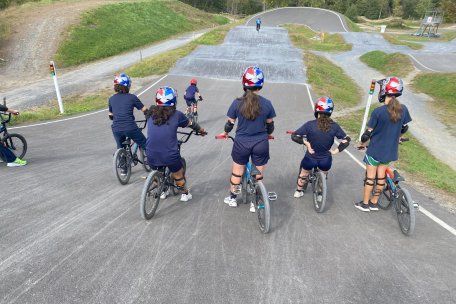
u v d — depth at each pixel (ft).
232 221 16.48
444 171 33.14
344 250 14.40
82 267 12.43
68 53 99.76
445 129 54.60
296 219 17.07
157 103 15.12
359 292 11.81
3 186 19.84
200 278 12.12
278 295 11.46
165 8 178.91
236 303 10.99
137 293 11.23
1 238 14.17
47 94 65.67
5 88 71.26
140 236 14.75
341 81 83.15
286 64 88.33
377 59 109.09
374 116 15.84
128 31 132.67
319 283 12.17
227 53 101.24
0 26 106.22
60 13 124.88
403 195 15.75
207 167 25.30
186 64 83.05
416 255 14.29
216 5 309.83
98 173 22.97
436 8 285.43
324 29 181.68
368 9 345.72
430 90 78.43
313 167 17.76
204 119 45.60
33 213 16.55
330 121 16.29
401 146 40.42
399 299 11.56
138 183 21.21
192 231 15.37
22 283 11.46
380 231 16.21
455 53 124.36
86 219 16.12
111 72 86.17
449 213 19.10
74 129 37.96
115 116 19.86
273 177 23.57
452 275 13.00
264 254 13.82
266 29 154.30
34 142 31.73
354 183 22.95
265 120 14.79
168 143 15.25
